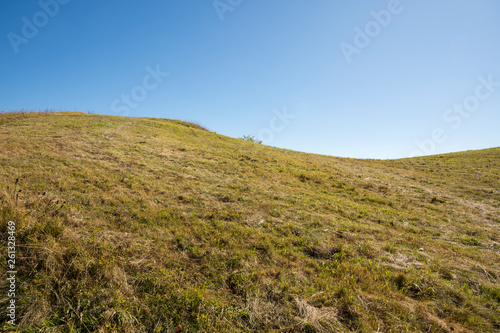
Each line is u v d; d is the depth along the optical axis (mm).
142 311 3615
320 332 3562
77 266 4117
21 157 9805
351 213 9625
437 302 4535
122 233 5734
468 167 22297
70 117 24453
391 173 19875
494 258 6766
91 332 3236
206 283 4426
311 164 19328
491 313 4340
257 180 12906
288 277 4844
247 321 3719
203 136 25344
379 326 3756
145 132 20891
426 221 9555
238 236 6426
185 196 8914
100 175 9477
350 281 4824
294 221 8039
